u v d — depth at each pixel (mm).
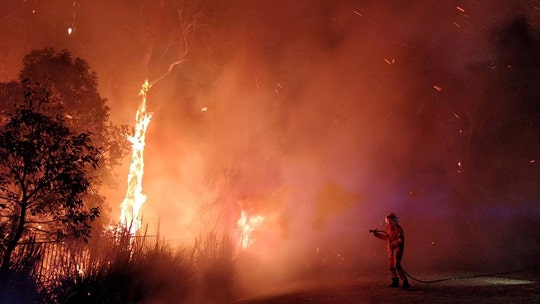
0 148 7691
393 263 10336
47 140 7957
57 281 8055
